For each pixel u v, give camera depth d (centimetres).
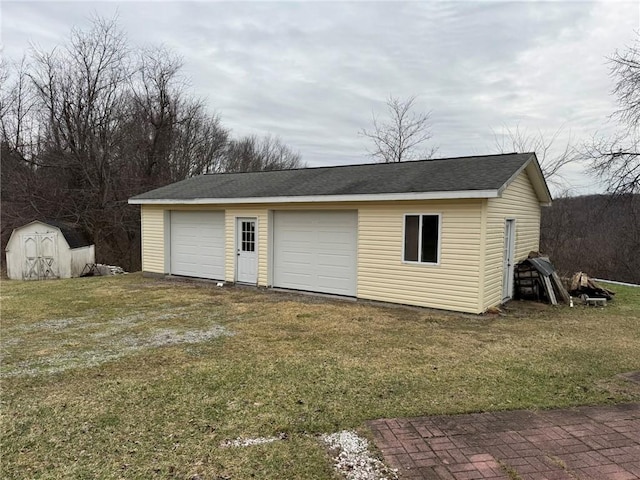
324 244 1006
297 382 451
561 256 1878
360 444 321
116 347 586
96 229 2098
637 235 1705
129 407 391
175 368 497
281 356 543
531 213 1109
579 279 1016
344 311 830
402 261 872
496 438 329
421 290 851
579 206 1947
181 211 1277
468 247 790
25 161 2061
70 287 1136
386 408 386
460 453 307
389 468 287
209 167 2878
